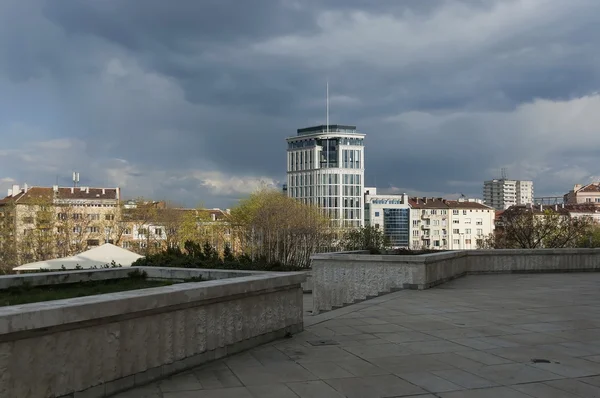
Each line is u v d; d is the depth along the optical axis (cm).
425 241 13562
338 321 932
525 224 4416
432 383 554
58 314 432
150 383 541
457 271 1803
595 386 546
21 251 5034
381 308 1088
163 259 1234
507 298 1246
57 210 5497
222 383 545
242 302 691
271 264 1198
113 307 486
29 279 816
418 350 706
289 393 515
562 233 4378
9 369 402
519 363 641
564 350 711
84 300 478
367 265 1498
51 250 5128
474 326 885
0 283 782
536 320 946
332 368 611
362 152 13188
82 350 466
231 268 1184
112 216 6400
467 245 13612
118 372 504
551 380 568
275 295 766
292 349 706
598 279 1742
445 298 1245
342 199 12900
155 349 550
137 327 527
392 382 556
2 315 390
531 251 1994
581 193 13912
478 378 574
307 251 4206
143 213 6656
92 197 9562
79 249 5288
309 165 13288
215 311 640
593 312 1038
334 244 4556
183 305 588
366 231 4003
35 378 423
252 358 654
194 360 603
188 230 6644
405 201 13888
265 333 741
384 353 687
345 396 508
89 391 472
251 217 5956
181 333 586
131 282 930
